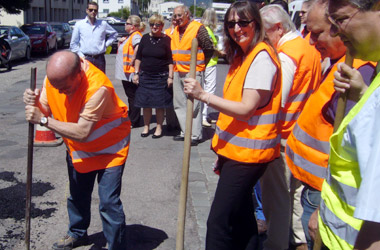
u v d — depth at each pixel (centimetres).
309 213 242
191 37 600
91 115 273
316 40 239
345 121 143
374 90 133
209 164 555
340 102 183
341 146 144
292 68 308
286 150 267
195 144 639
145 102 654
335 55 235
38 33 2105
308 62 316
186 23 609
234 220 275
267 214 326
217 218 268
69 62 258
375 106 130
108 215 300
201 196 453
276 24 318
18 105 923
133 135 689
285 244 323
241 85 261
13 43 1666
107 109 286
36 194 449
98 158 297
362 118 133
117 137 296
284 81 307
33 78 270
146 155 586
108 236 305
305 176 243
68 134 273
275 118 264
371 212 123
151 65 641
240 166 263
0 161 551
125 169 529
